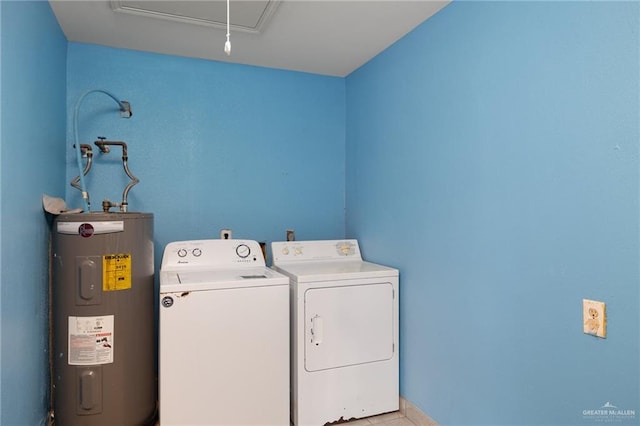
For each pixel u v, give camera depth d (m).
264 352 1.96
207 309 1.86
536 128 1.41
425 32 2.05
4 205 1.27
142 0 1.86
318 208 2.96
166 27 2.15
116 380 1.82
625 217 1.13
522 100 1.47
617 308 1.16
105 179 2.41
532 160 1.43
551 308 1.36
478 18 1.68
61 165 2.19
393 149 2.35
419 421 2.07
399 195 2.29
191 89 2.60
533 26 1.42
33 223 1.62
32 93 1.60
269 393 1.96
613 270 1.17
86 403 1.76
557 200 1.34
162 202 2.53
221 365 1.88
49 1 1.86
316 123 2.95
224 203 2.69
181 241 2.35
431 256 2.00
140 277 1.92
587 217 1.24
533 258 1.43
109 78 2.41
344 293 2.12
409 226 2.19
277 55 2.57
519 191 1.48
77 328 1.76
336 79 2.99
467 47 1.75
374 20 2.05
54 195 2.02
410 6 1.91
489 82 1.62
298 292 2.02
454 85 1.83
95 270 1.77
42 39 1.76
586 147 1.24
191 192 2.60
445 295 1.89
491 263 1.62
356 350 2.14
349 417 2.12
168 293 1.79
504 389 1.55
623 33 1.14
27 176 1.53
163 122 2.53
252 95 2.76
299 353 2.02
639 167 1.10
